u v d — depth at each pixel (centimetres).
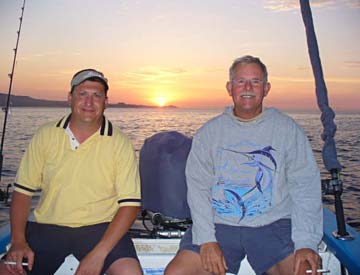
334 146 214
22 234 186
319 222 184
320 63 227
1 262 178
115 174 194
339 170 210
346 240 201
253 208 191
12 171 687
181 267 181
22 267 176
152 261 197
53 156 192
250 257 187
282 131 193
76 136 194
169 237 215
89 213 193
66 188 191
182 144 217
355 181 711
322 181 215
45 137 194
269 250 183
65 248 186
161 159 213
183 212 213
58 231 189
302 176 190
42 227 192
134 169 196
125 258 178
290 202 196
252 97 190
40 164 195
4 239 208
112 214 200
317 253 178
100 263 174
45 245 185
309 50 232
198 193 195
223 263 179
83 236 188
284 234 187
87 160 192
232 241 190
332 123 215
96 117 192
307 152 191
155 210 217
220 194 195
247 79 190
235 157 194
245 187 192
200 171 198
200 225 187
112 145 194
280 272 183
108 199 197
